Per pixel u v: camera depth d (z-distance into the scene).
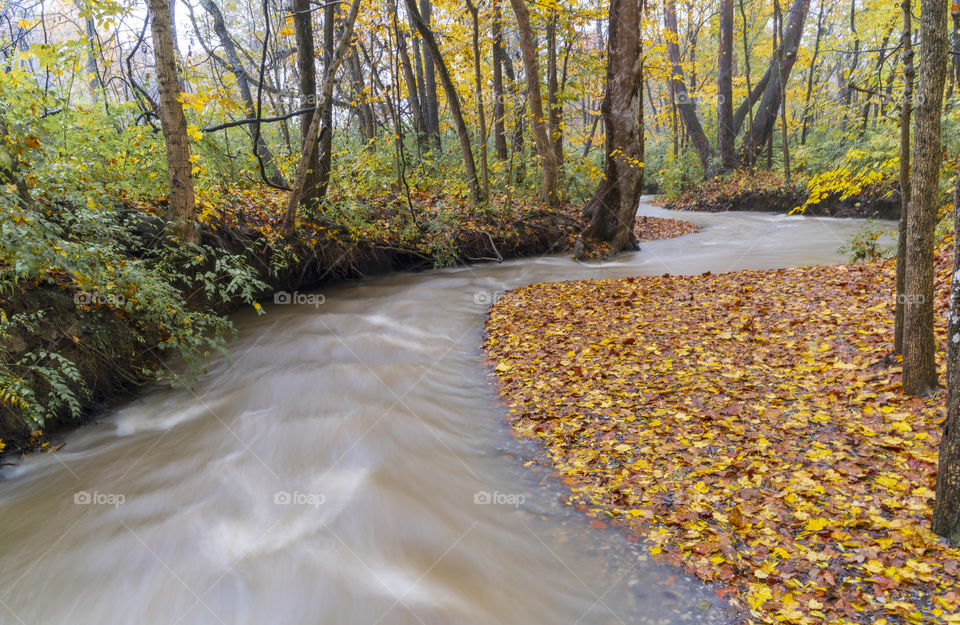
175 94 6.91
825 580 3.01
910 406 4.54
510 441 4.98
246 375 6.31
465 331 8.22
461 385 6.29
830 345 5.98
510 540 3.60
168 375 6.14
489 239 13.27
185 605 3.01
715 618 2.88
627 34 13.09
